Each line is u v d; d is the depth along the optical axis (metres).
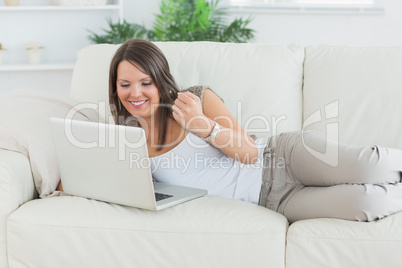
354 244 1.66
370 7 4.13
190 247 1.73
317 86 2.25
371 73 2.21
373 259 1.66
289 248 1.70
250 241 1.70
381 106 2.17
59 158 1.90
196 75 2.30
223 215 1.76
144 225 1.74
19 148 1.94
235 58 2.30
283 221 1.78
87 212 1.78
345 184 1.80
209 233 1.72
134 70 1.95
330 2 4.20
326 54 2.29
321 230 1.69
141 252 1.74
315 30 4.24
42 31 4.29
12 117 2.00
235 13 4.26
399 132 2.14
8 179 1.80
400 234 1.65
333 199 1.77
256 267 1.71
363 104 2.19
